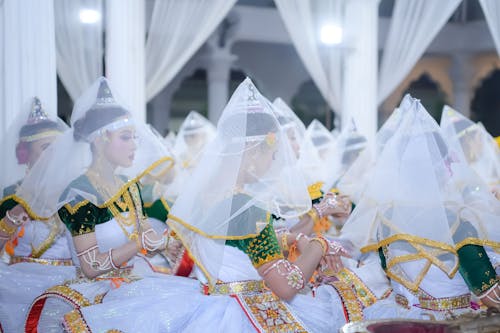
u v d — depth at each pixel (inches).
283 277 79.3
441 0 285.6
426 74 499.8
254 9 430.3
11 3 176.7
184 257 110.4
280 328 82.4
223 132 84.9
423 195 81.7
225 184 82.3
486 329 64.9
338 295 94.3
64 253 115.0
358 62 286.5
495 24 256.8
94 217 89.9
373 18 288.2
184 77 459.5
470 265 78.7
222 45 433.1
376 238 88.4
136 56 236.8
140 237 93.0
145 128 101.0
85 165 97.7
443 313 82.4
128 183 95.1
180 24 252.7
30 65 178.5
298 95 521.3
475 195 86.0
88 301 90.9
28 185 105.4
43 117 118.1
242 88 86.1
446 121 136.9
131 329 81.4
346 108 288.2
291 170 85.4
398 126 88.3
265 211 81.7
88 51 225.0
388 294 102.7
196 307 83.8
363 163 145.0
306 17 279.1
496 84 500.7
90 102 95.0
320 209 110.1
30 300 103.9
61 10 221.3
